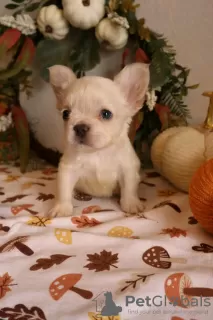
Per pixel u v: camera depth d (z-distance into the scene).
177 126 0.56
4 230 0.39
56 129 0.65
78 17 0.51
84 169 0.47
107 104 0.42
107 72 0.60
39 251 0.36
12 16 0.55
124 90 0.45
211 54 0.55
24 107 0.65
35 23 0.55
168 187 0.53
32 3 0.57
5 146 0.63
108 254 0.35
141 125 0.58
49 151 0.64
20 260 0.34
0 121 0.59
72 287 0.30
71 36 0.55
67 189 0.46
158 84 0.52
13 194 0.50
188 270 0.32
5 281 0.32
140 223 0.41
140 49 0.53
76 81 0.44
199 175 0.38
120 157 0.47
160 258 0.34
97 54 0.56
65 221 0.42
